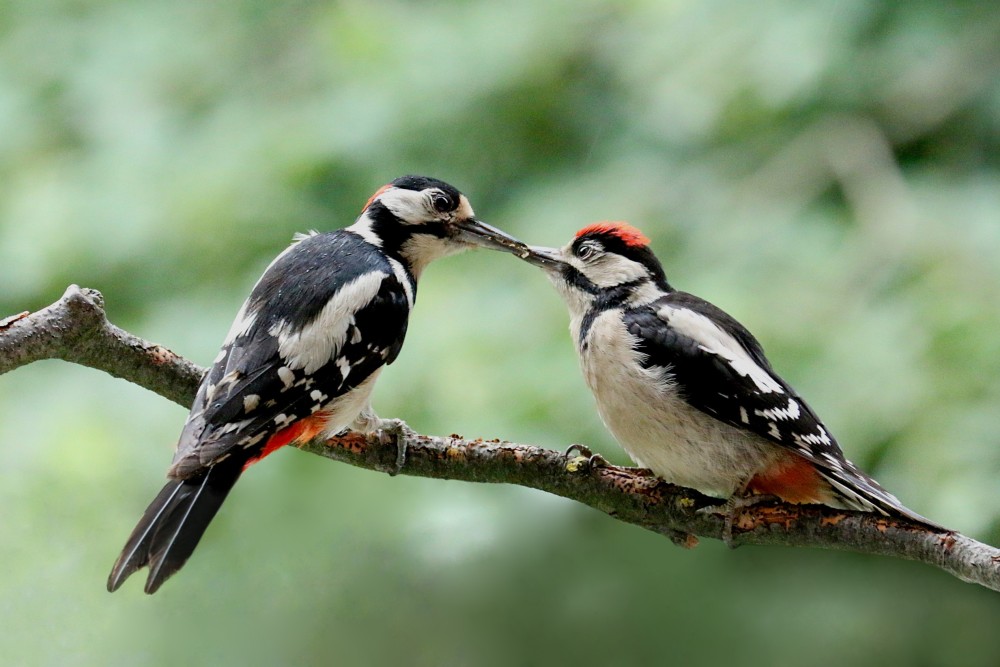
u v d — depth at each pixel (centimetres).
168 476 744
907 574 1162
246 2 1494
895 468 1041
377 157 1357
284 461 1120
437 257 997
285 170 1338
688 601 1138
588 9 1380
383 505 1112
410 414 1110
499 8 1410
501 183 1370
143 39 1483
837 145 1274
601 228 967
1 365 812
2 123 1449
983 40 1277
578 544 1127
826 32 1262
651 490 878
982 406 1035
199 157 1380
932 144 1277
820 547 829
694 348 884
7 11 1517
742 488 873
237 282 1291
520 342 1130
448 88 1378
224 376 820
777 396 873
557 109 1380
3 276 1334
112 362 851
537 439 1079
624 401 895
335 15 1434
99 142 1410
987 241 1152
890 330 1090
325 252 918
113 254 1320
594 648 1128
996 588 748
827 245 1209
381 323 880
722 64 1274
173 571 739
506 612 1130
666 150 1324
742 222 1248
